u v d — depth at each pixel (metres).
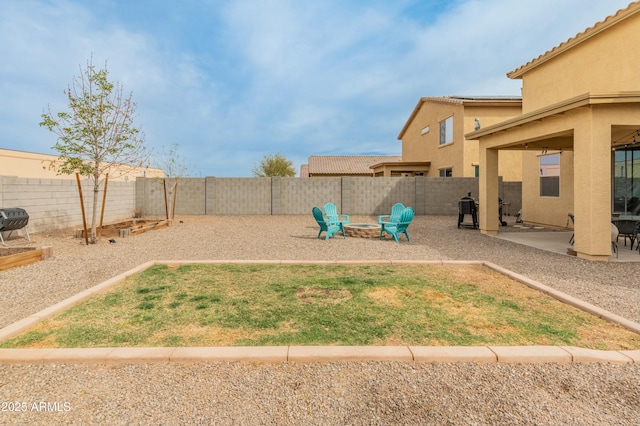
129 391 2.64
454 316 4.07
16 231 10.33
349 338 3.47
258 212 18.64
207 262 6.86
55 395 2.60
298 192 18.62
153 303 4.53
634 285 5.42
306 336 3.52
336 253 8.12
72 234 11.16
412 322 3.88
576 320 3.97
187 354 3.07
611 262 7.00
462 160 18.72
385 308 4.32
